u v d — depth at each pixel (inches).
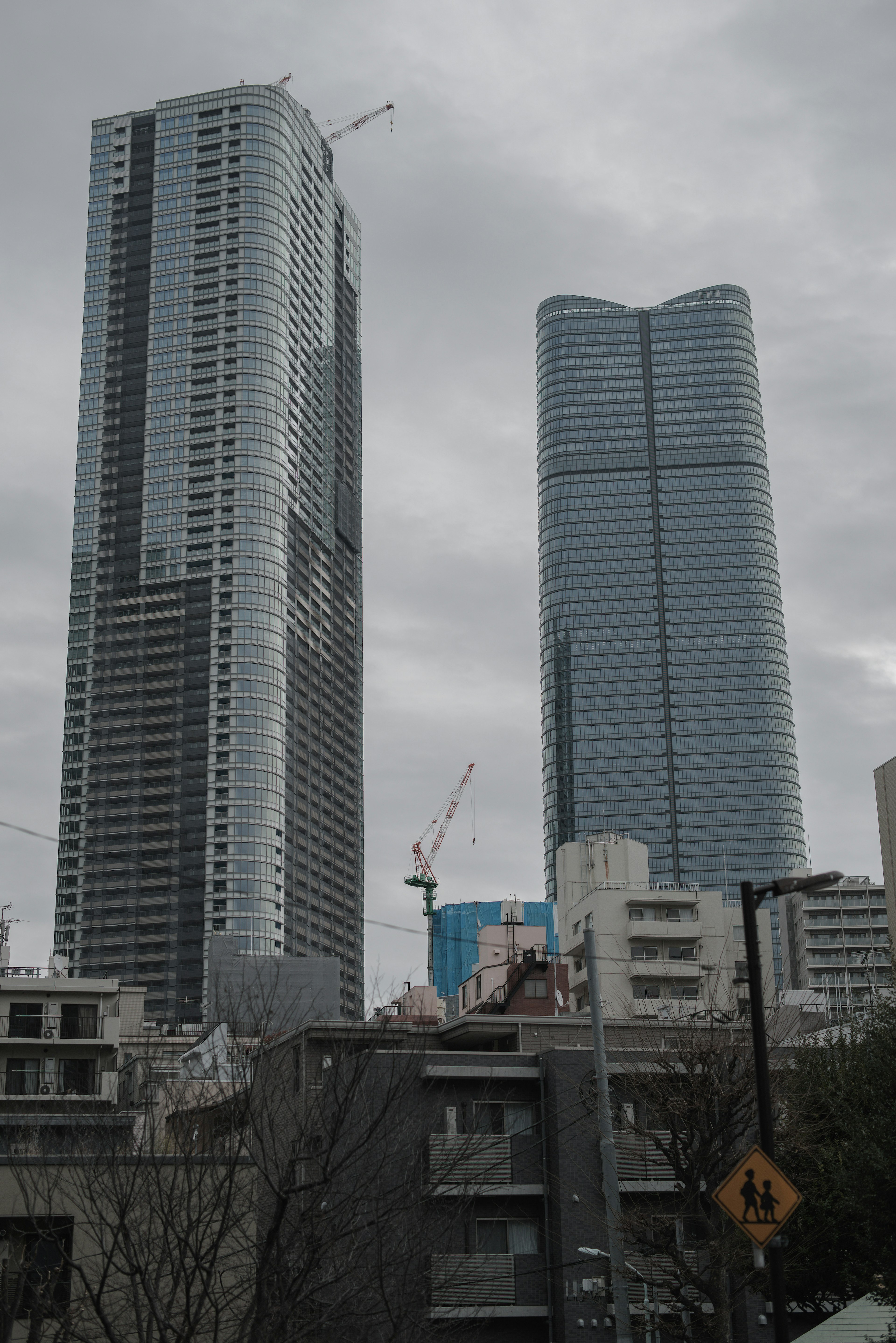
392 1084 1400.1
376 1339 1275.8
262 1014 1589.6
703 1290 1638.8
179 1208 1175.0
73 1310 1232.8
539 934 3654.0
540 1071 2174.0
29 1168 1296.8
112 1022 3216.0
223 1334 1264.8
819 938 7810.0
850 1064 1779.0
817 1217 1758.1
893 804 2351.1
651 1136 1750.7
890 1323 1653.5
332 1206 1244.5
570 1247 2014.0
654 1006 3676.2
